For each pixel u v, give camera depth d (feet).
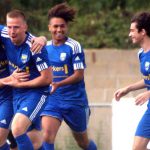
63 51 56.59
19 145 50.80
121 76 118.32
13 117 53.42
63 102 56.70
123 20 131.54
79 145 60.13
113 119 59.41
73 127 58.08
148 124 49.60
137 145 49.85
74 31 129.18
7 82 51.42
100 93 115.65
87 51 119.85
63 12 56.34
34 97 51.31
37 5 135.64
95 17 133.08
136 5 135.13
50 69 51.44
